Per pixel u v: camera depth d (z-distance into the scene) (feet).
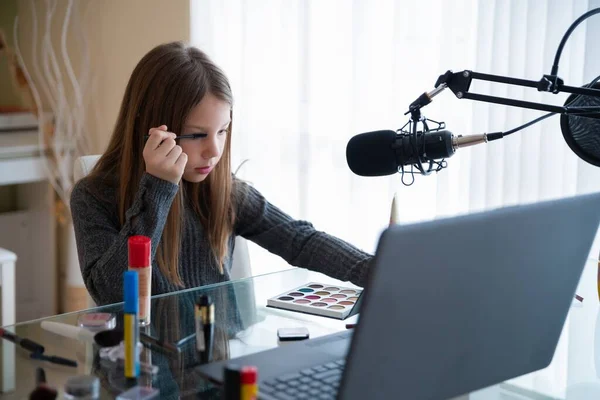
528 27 6.40
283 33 7.98
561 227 3.41
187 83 5.26
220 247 5.79
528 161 6.52
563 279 3.58
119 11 9.72
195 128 5.29
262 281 5.33
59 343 4.23
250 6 8.19
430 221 2.90
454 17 6.81
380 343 2.96
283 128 8.18
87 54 10.18
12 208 10.93
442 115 6.95
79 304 10.23
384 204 7.48
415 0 7.02
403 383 3.11
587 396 3.80
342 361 3.85
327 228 7.96
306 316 4.70
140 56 9.56
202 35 8.63
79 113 10.28
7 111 10.40
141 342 4.18
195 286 5.74
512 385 3.92
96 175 5.59
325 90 7.79
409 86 7.16
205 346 4.15
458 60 6.85
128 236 5.02
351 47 7.57
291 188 8.23
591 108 4.20
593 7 6.17
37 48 10.46
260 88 8.28
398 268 2.86
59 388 3.69
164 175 5.05
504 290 3.29
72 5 10.14
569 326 4.59
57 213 10.43
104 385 3.75
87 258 5.21
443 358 3.20
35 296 10.78
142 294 4.38
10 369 3.90
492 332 3.35
